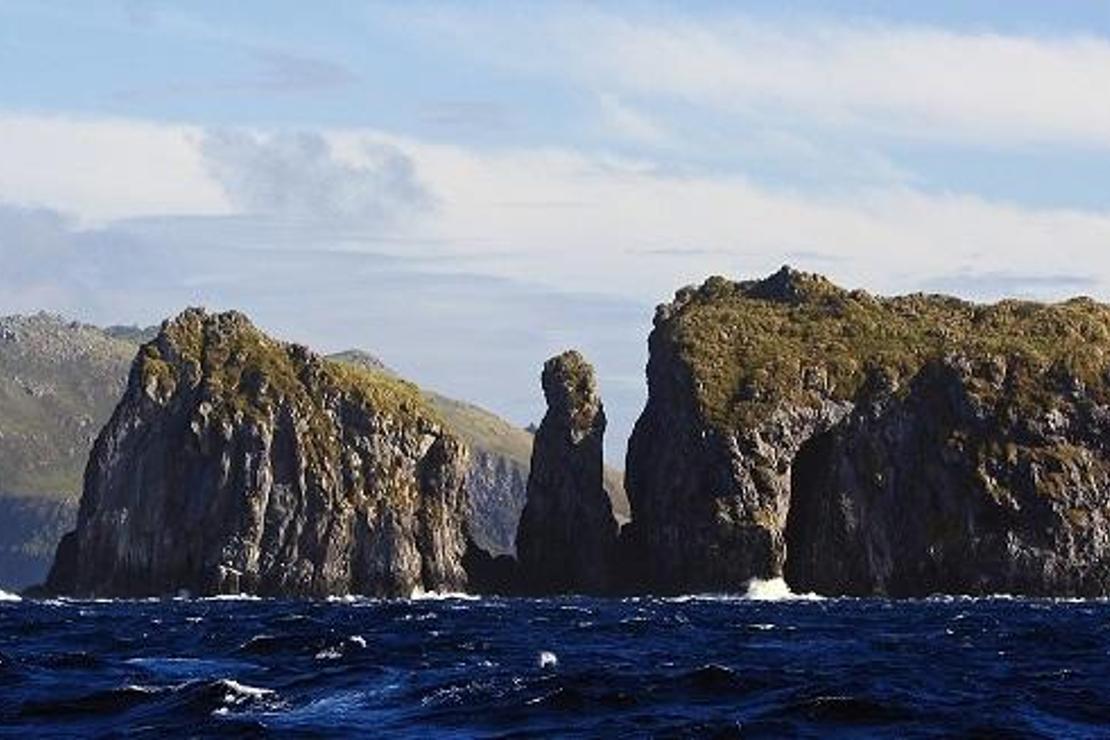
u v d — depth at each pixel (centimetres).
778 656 10350
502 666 8675
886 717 6381
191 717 6406
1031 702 7144
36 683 7769
